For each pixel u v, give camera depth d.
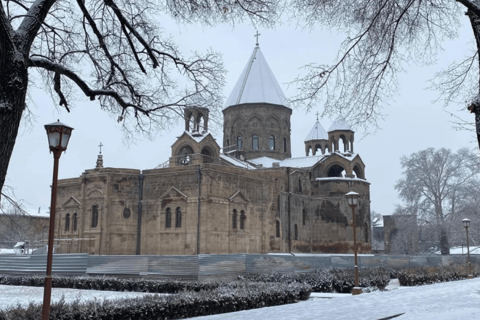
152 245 41.66
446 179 66.31
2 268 34.56
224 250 40.66
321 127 72.62
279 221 49.91
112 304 14.27
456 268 33.31
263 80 64.31
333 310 13.02
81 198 43.84
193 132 49.22
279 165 59.41
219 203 40.72
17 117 7.62
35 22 8.20
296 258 31.31
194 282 23.91
